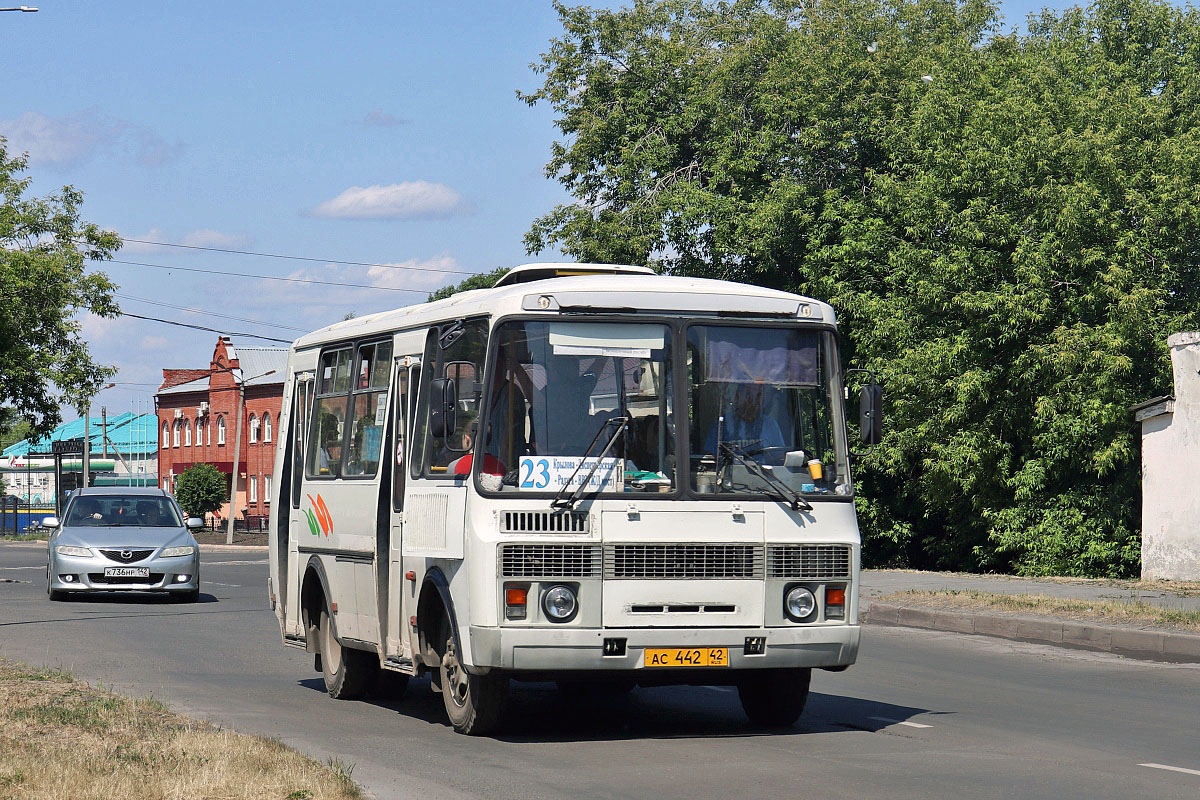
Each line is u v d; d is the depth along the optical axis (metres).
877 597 24.00
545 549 10.37
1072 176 32.03
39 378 46.47
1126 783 9.14
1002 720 12.20
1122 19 42.94
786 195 35.81
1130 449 30.28
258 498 93.69
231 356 96.81
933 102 33.75
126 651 18.05
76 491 28.38
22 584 32.84
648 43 42.00
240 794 8.09
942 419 32.41
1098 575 31.00
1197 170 32.91
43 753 9.25
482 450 10.52
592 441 10.60
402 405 12.41
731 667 10.58
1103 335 30.14
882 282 35.66
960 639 19.89
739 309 11.09
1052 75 35.19
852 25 39.53
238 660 17.27
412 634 11.73
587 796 8.72
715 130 39.41
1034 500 32.09
